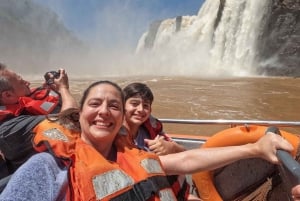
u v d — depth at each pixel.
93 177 0.57
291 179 0.52
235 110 4.77
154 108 4.98
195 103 5.32
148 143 0.93
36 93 0.99
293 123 1.07
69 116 0.69
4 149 0.87
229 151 0.73
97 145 0.65
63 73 1.04
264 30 12.01
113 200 0.57
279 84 8.28
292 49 11.41
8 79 0.93
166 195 0.63
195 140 1.31
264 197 0.83
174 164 0.76
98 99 0.65
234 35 13.20
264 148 0.65
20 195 0.55
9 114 0.90
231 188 0.88
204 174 0.90
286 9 11.56
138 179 0.60
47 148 0.61
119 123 0.66
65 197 0.57
